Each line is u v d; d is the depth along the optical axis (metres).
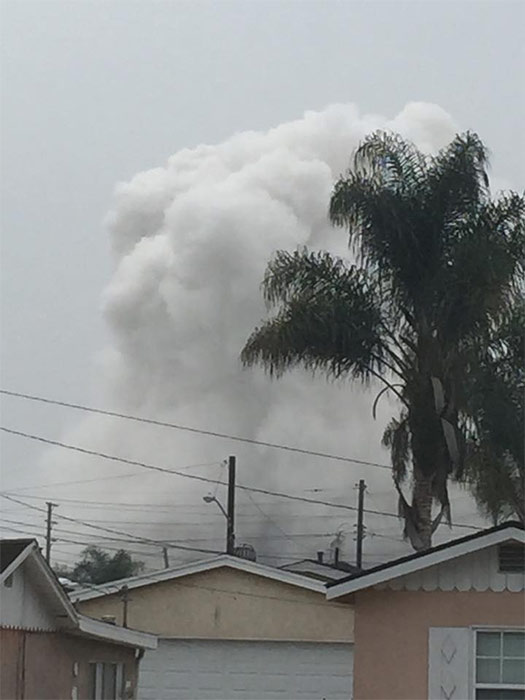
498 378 27.20
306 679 31.92
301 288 27.86
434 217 27.73
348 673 31.75
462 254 27.06
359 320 27.41
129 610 32.81
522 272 27.41
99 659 26.09
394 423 28.89
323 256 28.06
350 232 28.05
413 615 18.47
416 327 27.48
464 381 27.00
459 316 27.11
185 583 32.78
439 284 27.17
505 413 26.89
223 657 32.34
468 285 26.98
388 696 18.30
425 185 27.92
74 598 32.47
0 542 21.17
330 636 31.91
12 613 21.20
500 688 18.12
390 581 18.56
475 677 18.19
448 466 27.12
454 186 27.80
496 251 26.98
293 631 32.09
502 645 18.27
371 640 18.52
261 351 27.66
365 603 18.67
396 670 18.36
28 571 21.73
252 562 32.53
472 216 27.84
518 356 27.34
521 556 18.33
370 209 27.75
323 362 27.69
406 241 27.55
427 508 27.16
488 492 27.94
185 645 32.50
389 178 28.09
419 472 27.28
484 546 18.22
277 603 32.31
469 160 27.92
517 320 27.27
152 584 32.88
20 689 21.47
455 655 18.25
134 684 29.06
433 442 27.09
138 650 29.05
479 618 18.31
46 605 22.75
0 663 20.64
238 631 32.31
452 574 18.48
